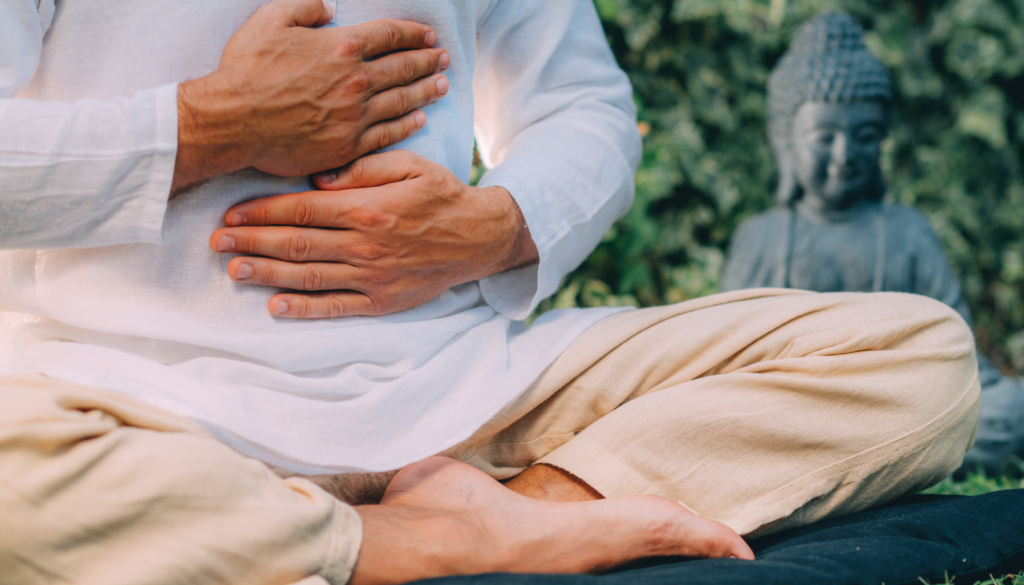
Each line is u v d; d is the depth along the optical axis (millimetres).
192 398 932
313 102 991
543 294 1269
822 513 1134
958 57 3857
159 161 930
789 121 2521
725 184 3529
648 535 998
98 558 788
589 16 1462
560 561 975
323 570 855
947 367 1120
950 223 3908
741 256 2582
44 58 1015
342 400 1052
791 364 1116
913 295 1178
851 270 2453
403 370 1096
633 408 1136
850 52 2461
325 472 1003
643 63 3436
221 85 951
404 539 910
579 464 1131
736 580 846
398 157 1072
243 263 1008
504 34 1367
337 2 1101
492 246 1152
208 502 801
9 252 1010
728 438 1099
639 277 3268
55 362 967
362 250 1044
